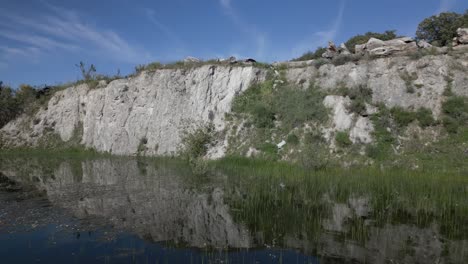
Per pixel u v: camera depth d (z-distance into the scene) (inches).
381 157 1010.1
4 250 433.4
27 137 2042.3
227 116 1413.6
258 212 596.1
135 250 435.2
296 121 1225.4
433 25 1761.8
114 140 1700.3
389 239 465.1
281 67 1505.9
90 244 454.6
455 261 395.5
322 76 1362.0
